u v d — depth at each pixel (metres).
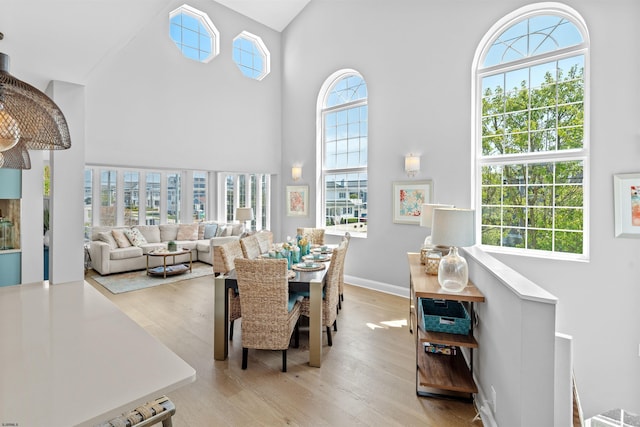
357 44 5.20
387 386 2.44
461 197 4.12
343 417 2.10
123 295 4.62
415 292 2.28
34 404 0.90
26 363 1.12
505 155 3.88
